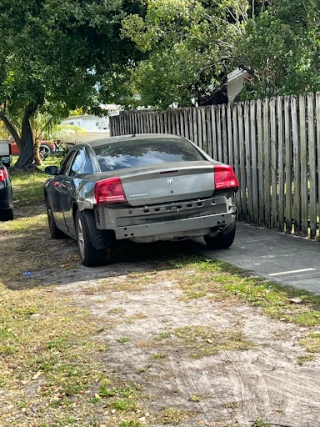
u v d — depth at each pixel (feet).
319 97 26.37
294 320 17.67
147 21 42.65
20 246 33.19
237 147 33.37
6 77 66.18
